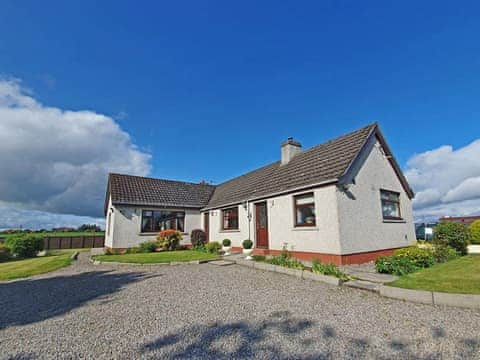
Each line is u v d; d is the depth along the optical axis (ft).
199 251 53.83
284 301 18.74
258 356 10.66
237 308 17.24
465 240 39.24
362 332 13.00
